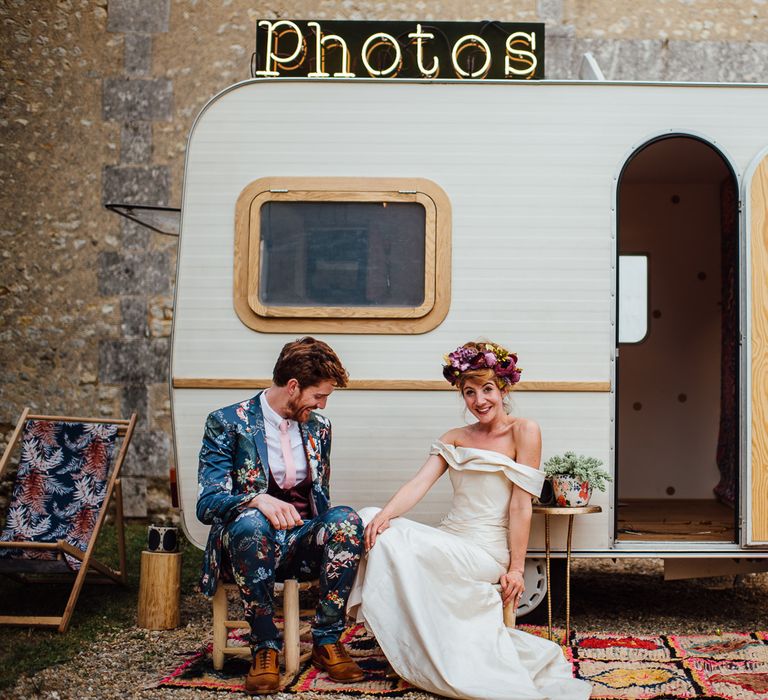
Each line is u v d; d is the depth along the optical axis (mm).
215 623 3291
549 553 3670
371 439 3936
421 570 3115
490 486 3412
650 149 4980
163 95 6594
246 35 6648
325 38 4676
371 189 3965
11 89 6562
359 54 4684
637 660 3432
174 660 3455
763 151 3936
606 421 3934
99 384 6512
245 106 3990
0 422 6473
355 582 3201
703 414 5715
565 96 3980
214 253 3967
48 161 6555
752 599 4664
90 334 6520
